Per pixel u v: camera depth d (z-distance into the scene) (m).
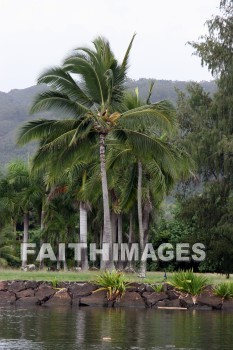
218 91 59.78
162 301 41.19
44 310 38.66
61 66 45.19
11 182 67.00
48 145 45.19
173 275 43.06
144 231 52.50
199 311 39.50
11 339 27.23
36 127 45.47
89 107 46.84
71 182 56.59
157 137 49.06
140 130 47.78
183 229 74.81
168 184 51.97
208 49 60.09
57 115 46.03
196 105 63.06
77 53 45.41
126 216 68.38
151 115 45.12
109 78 44.00
